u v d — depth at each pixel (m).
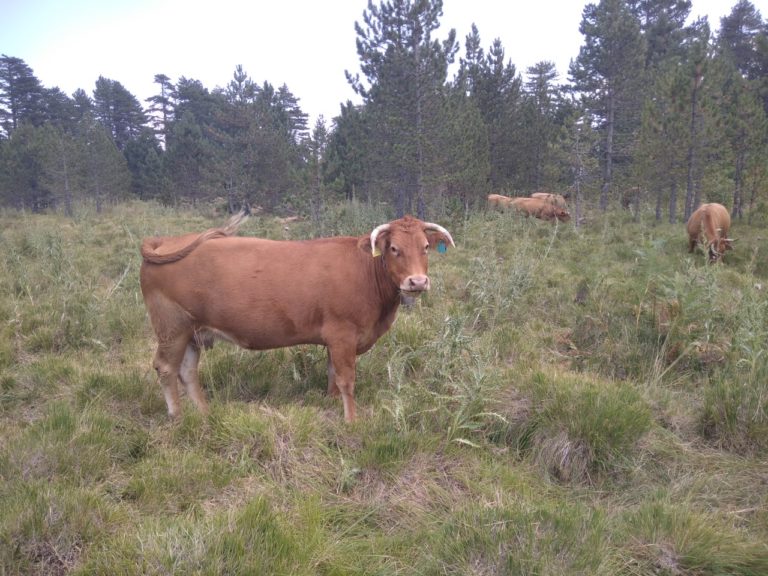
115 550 2.72
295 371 4.82
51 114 60.06
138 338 6.21
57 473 3.37
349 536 3.15
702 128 16.95
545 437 4.04
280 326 4.27
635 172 18.47
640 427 3.96
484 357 4.63
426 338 5.74
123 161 30.61
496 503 3.30
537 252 11.02
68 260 8.49
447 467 3.78
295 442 3.85
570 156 18.08
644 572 2.81
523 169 22.45
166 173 30.70
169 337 4.31
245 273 4.18
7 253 10.74
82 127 31.31
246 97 32.44
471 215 14.60
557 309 7.08
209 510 3.19
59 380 4.92
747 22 45.41
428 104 15.62
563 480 3.83
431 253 10.75
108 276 9.33
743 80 20.73
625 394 4.29
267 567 2.63
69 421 3.79
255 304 4.19
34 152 28.22
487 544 2.81
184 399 4.66
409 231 4.23
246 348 4.46
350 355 4.37
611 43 23.00
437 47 15.57
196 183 29.83
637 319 5.86
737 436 4.05
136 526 2.99
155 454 3.74
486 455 3.97
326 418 4.32
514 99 23.92
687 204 17.42
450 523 3.05
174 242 4.48
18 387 4.79
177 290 4.20
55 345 5.88
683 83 16.80
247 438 3.81
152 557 2.58
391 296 4.44
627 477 3.79
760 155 16.55
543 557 2.69
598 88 23.70
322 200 13.24
